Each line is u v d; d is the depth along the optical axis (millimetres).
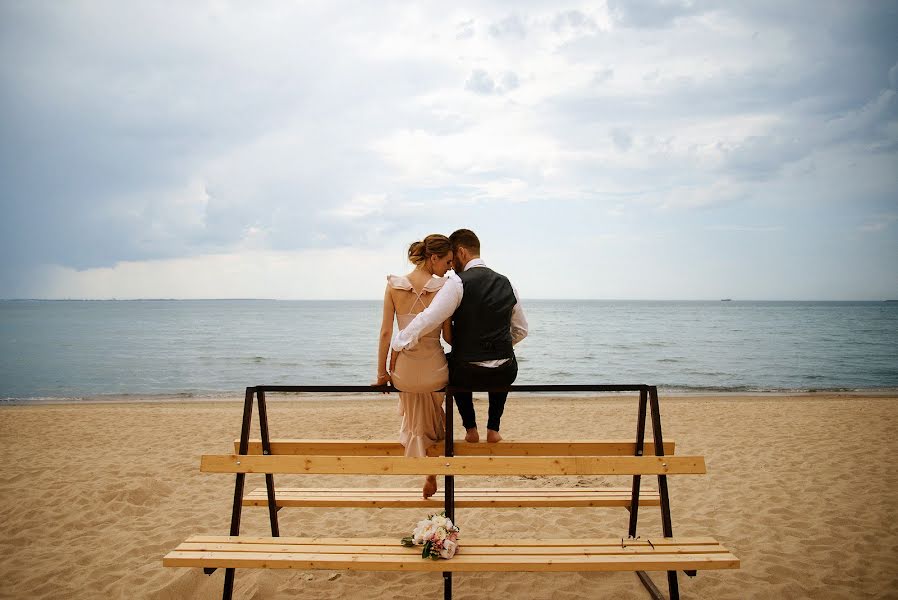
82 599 3680
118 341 38594
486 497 3889
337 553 2861
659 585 3828
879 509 5359
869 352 30594
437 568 2760
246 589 3760
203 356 28797
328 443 3527
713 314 101000
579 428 10211
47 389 18141
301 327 58000
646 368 24422
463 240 3457
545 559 2816
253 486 6438
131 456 7930
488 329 3156
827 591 3729
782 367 24344
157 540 4680
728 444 8508
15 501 5664
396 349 3074
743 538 4668
